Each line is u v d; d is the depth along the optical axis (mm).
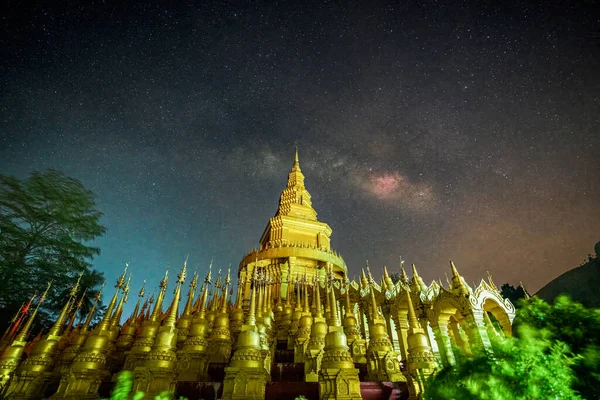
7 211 36344
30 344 21797
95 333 15070
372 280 30859
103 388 15000
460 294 20703
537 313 7711
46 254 37531
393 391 15250
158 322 18125
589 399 6016
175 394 14641
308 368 17812
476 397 6160
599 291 37469
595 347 6449
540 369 6102
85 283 38875
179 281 16406
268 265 48594
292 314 28906
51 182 39406
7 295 32875
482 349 7098
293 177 74438
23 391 14320
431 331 23016
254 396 12734
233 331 22984
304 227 59188
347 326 21984
